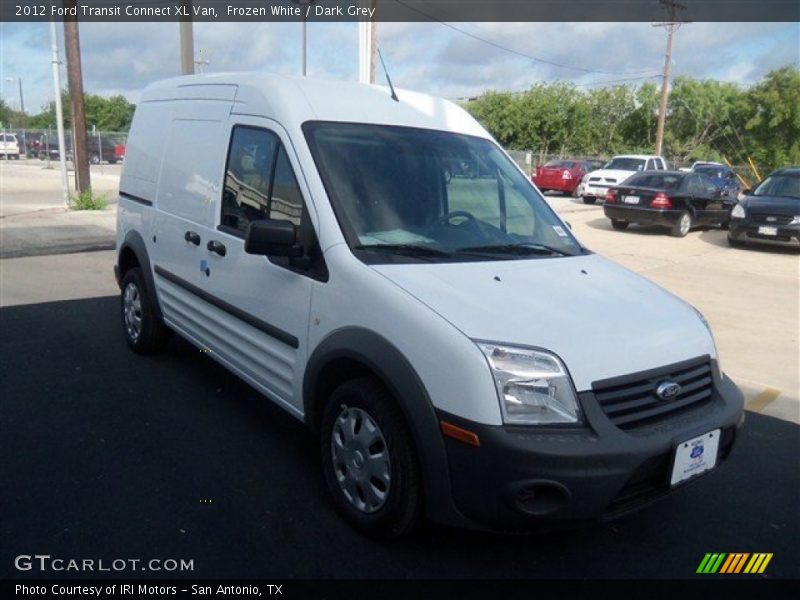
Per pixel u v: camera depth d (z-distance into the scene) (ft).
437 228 12.46
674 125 176.55
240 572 10.10
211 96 15.53
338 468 11.51
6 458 13.10
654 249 44.65
